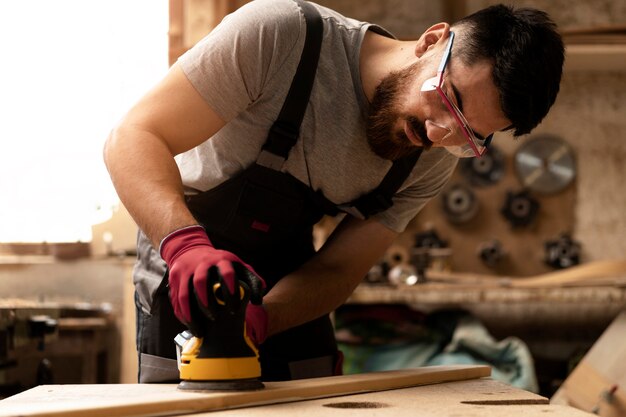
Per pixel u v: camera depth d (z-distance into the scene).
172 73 1.48
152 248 1.75
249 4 1.54
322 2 4.34
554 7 4.27
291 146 1.58
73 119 4.09
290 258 1.86
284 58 1.52
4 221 4.09
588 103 4.28
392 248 3.95
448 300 3.47
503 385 1.53
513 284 3.52
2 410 1.11
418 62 1.50
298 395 1.34
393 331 3.54
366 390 1.44
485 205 4.21
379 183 1.72
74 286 4.17
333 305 1.74
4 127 4.06
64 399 1.25
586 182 4.25
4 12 4.05
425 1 4.34
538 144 4.23
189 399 1.20
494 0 4.26
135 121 1.44
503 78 1.36
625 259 4.19
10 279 4.14
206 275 1.22
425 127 1.48
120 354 3.99
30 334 2.47
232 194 1.66
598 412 3.13
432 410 1.22
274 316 1.59
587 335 4.18
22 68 4.07
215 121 1.49
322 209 1.78
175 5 3.75
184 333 1.41
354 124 1.61
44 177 4.09
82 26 4.09
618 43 3.86
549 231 4.22
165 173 1.39
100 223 4.08
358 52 1.58
